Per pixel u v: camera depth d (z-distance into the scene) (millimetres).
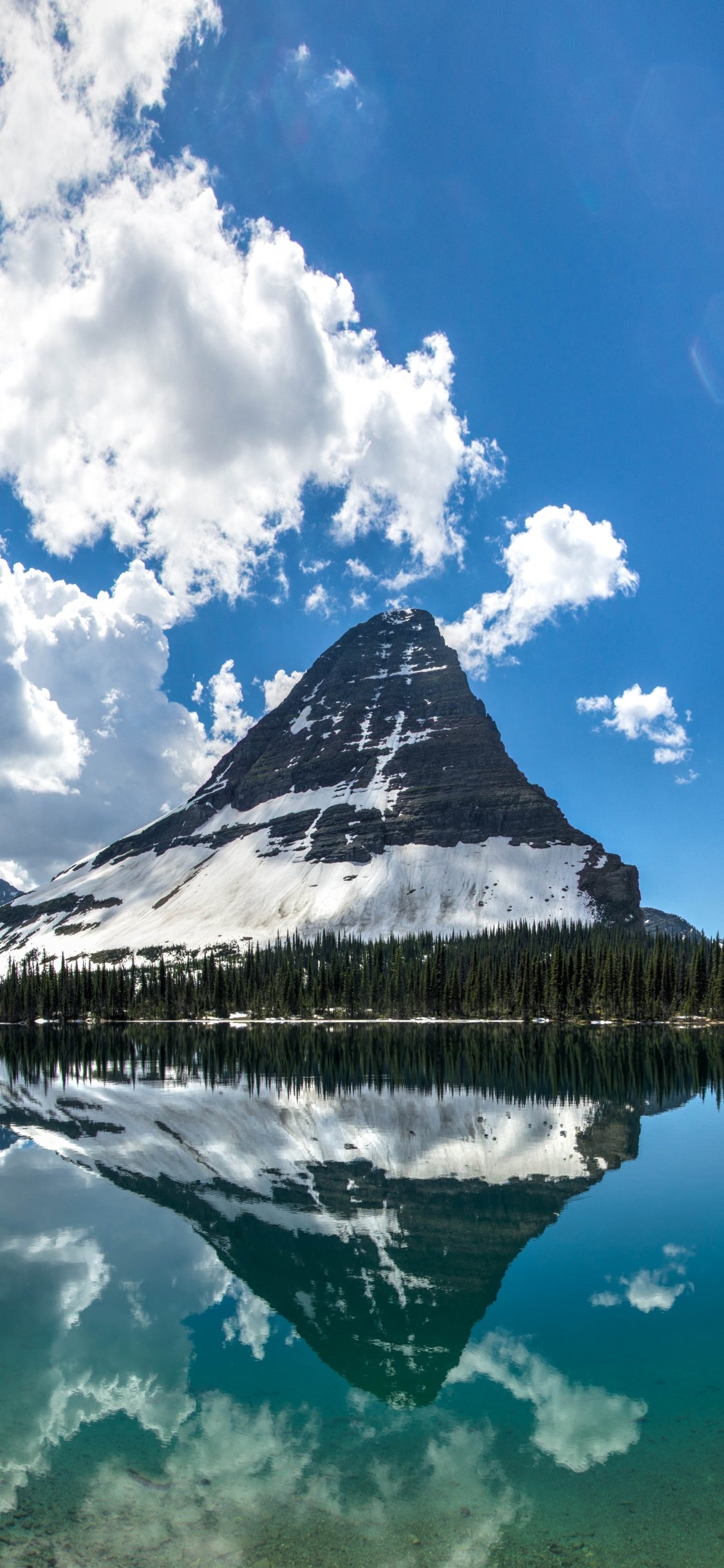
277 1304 23359
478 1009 179375
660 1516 14438
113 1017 198750
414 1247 27844
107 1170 39031
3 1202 33656
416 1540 13852
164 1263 26453
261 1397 18625
